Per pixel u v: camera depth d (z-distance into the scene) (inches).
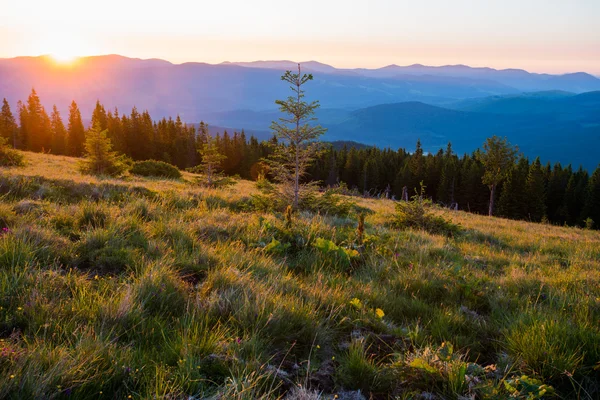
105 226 221.8
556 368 119.4
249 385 94.0
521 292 211.6
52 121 3494.1
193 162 3341.5
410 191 3356.3
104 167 838.5
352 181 3558.1
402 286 203.2
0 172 390.6
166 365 100.3
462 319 162.6
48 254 165.5
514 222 1015.6
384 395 108.0
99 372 92.4
